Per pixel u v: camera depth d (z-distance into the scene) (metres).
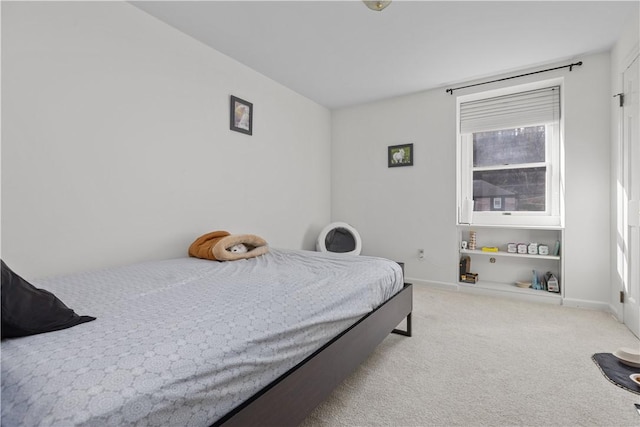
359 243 3.64
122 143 1.99
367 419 1.31
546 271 3.12
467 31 2.33
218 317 1.03
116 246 1.96
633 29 2.11
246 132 2.90
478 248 3.41
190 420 0.75
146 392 0.67
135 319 1.00
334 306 1.37
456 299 3.03
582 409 1.37
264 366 0.97
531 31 2.32
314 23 2.24
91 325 0.94
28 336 0.85
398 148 3.71
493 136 3.37
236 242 2.25
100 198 1.88
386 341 2.08
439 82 3.28
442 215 3.45
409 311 2.16
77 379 0.66
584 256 2.74
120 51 1.97
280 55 2.71
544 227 2.90
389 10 2.08
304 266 1.97
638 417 1.31
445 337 2.14
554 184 3.04
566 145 2.79
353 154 4.04
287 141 3.44
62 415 0.58
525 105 3.14
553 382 1.58
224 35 2.40
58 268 1.70
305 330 1.16
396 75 3.11
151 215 2.16
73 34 1.75
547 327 2.30
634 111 2.14
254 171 3.02
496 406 1.39
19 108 1.55
